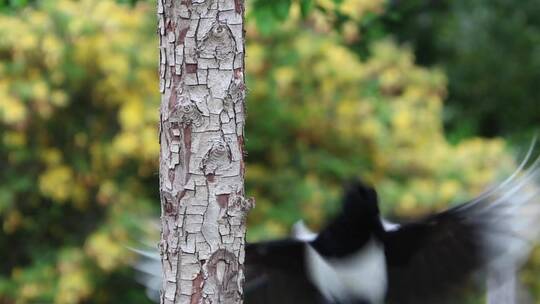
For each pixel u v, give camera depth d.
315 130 8.30
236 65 3.09
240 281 3.15
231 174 3.09
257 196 8.18
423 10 13.43
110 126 8.02
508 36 13.18
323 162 8.20
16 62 7.60
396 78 8.34
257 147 8.17
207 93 3.05
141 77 7.76
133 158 7.82
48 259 8.09
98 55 7.69
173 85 3.07
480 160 8.36
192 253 3.09
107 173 8.03
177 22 3.05
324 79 8.14
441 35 13.30
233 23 3.07
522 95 13.19
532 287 7.79
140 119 7.53
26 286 7.87
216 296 3.11
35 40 7.50
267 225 7.83
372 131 8.27
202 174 3.07
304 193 8.07
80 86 7.84
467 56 13.26
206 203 3.08
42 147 7.93
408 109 8.37
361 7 7.94
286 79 7.93
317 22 8.10
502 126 13.24
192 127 3.06
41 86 7.44
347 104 8.21
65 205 8.24
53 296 7.88
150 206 7.73
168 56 3.07
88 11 7.79
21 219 8.21
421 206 7.97
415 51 13.35
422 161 8.32
